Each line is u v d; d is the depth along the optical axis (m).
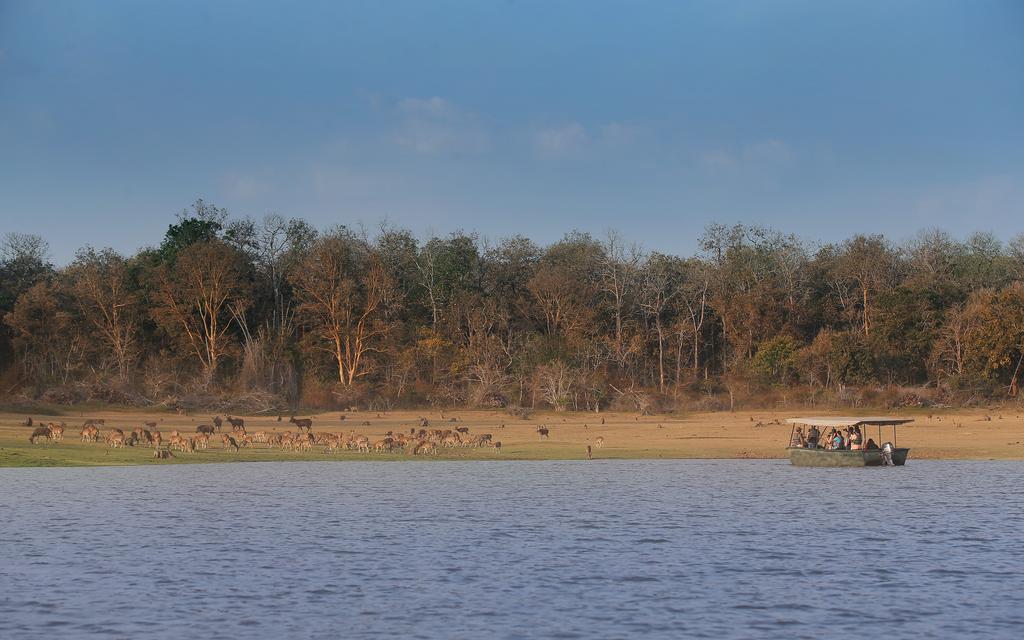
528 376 129.88
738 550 38.03
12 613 27.97
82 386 113.12
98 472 64.50
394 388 127.56
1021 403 122.50
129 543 38.97
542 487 59.25
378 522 44.66
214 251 131.00
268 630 26.50
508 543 39.44
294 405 119.19
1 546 38.12
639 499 53.47
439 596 30.25
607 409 124.31
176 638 25.67
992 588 31.48
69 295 131.12
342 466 71.31
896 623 27.31
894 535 41.66
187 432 91.50
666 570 34.19
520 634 26.19
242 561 35.47
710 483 61.81
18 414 101.25
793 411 121.56
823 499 53.66
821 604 29.38
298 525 43.72
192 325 131.50
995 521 45.59
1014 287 132.75
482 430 101.31
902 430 100.88
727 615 28.12
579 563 35.34
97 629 26.41
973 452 82.44
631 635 26.08
